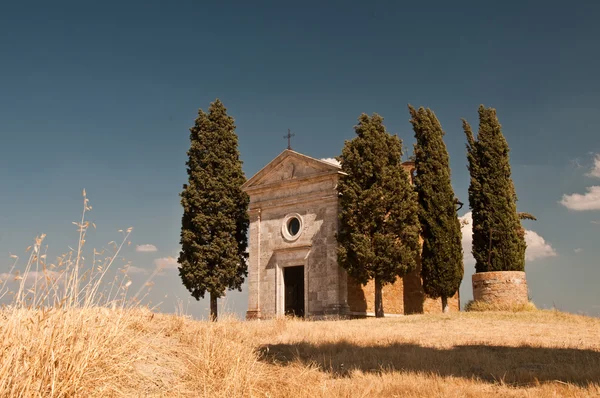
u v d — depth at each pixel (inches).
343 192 1304.1
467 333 829.8
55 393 261.6
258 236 1462.8
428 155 1398.9
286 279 1413.6
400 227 1268.5
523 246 1320.1
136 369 351.3
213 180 1557.6
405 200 1296.8
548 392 386.3
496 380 445.4
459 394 386.6
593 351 618.2
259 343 635.5
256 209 1478.8
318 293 1311.5
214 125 1624.0
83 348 294.0
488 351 628.1
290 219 1421.0
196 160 1584.6
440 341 722.8
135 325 419.8
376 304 1245.7
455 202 1427.2
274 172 1472.7
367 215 1261.1
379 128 1352.1
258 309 1414.9
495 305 1209.4
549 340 736.3
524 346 668.1
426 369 491.8
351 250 1253.1
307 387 382.3
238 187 1589.6
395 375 453.1
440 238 1336.1
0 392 245.3
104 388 286.5
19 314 275.9
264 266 1434.5
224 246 1501.0
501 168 1358.3
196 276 1473.9
